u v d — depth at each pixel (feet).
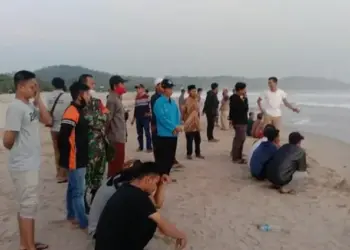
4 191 26.00
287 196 24.72
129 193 12.98
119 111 22.08
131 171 13.71
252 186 26.91
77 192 18.07
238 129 33.68
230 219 20.72
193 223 20.15
